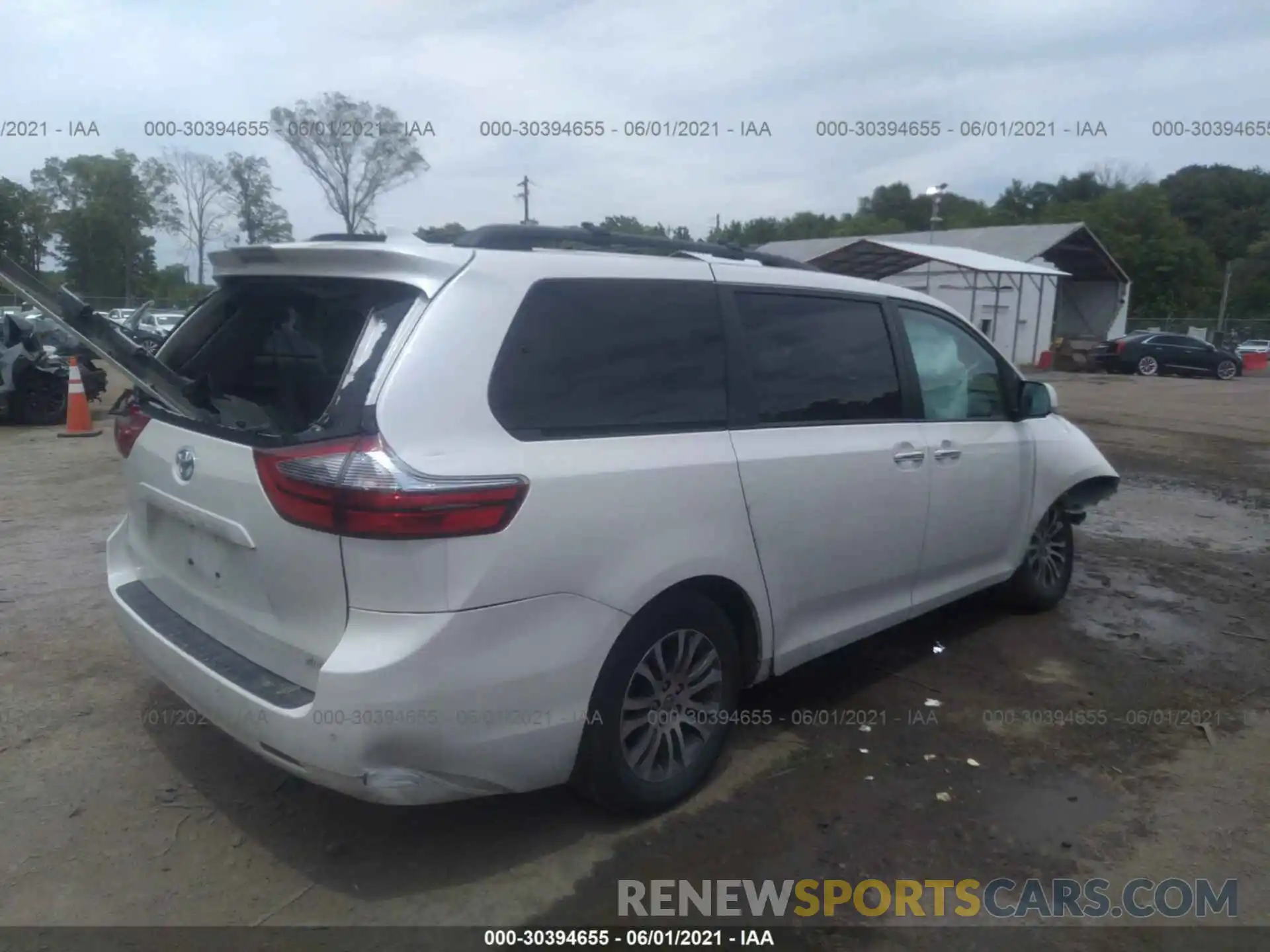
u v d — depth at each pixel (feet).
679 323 11.75
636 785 11.27
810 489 12.75
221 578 10.69
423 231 13.14
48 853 10.72
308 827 11.34
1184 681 16.20
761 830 11.56
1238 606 20.17
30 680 14.96
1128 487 33.68
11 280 10.12
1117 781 12.92
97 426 42.86
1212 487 33.83
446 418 9.43
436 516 9.04
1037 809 12.19
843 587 13.71
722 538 11.58
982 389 16.65
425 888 10.32
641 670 11.09
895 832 11.62
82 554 21.52
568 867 10.74
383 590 9.07
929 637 17.94
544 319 10.41
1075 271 131.23
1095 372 108.78
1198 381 97.35
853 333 14.11
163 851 10.82
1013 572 17.79
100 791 11.94
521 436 9.90
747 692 15.42
